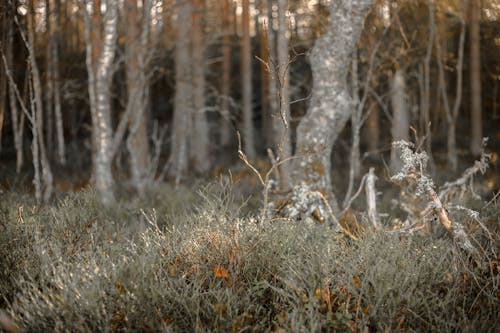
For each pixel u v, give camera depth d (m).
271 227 4.01
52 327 3.05
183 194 7.39
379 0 7.97
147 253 3.70
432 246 3.84
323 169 5.59
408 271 3.37
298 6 8.20
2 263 3.77
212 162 16.58
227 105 18.70
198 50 15.77
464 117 18.72
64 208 4.52
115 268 3.36
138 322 3.01
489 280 3.46
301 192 5.28
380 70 9.48
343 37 5.52
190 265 3.70
